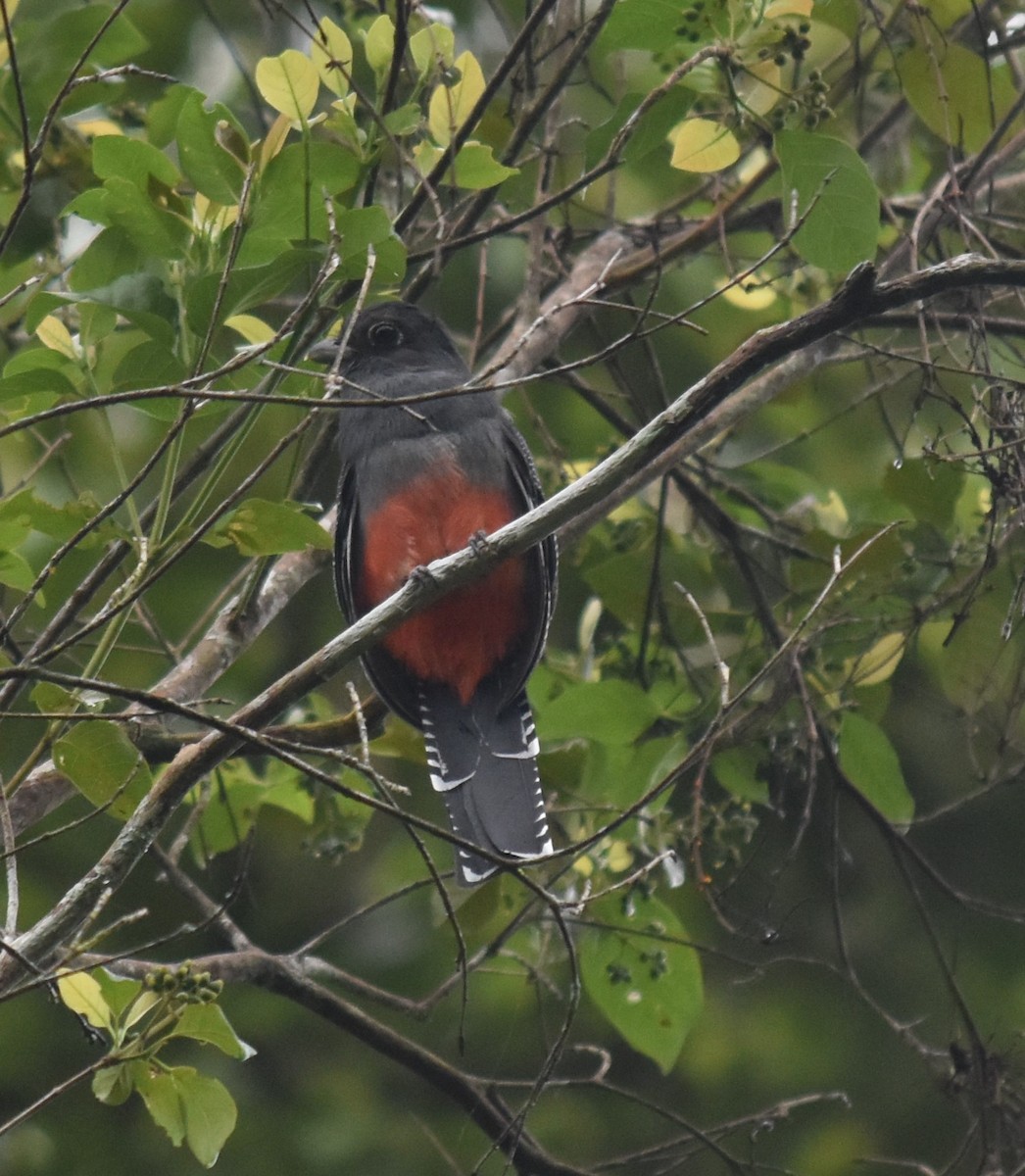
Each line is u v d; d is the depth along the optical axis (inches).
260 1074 588.7
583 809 409.1
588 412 585.6
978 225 450.9
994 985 561.0
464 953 293.1
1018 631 413.7
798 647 394.6
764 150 449.1
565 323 441.4
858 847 555.5
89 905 284.7
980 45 443.2
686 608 449.7
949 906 561.3
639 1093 571.8
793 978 569.6
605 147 393.4
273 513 298.4
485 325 608.1
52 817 563.2
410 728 435.2
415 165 363.6
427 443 415.5
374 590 419.2
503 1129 374.9
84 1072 271.1
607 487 306.3
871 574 425.1
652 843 402.6
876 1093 565.0
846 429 580.1
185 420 265.7
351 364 446.3
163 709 246.4
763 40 371.2
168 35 554.6
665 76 412.8
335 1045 595.5
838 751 427.2
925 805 560.7
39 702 301.7
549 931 412.2
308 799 429.7
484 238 380.5
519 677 414.6
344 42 346.6
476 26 551.8
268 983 372.5
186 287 312.7
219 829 426.3
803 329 303.0
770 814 499.2
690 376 565.3
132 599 266.4
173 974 284.2
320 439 401.7
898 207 464.4
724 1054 571.5
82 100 358.6
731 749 414.6
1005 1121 374.0
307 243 314.3
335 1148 571.5
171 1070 292.0
